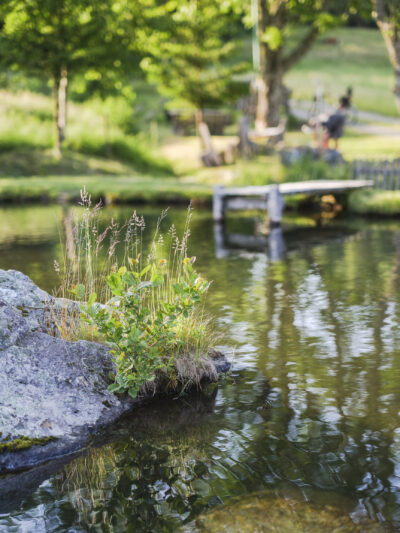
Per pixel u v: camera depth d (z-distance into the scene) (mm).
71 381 4465
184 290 4871
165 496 3320
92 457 3801
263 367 5230
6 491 3451
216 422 4207
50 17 25203
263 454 3725
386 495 3242
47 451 3832
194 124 32562
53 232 13359
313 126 24547
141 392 4695
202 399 4625
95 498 3338
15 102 33031
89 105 31953
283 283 8422
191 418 4301
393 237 12508
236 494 3303
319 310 7000
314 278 8742
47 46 26172
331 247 11453
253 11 25969
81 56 25859
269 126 27609
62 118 27312
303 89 43812
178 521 3090
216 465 3615
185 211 17438
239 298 7578
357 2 25000
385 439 3850
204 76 28969
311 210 17453
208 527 3020
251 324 6457
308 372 5086
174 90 27766
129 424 4258
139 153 28469
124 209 17891
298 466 3561
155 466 3645
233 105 38531
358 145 27922
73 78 28531
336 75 49219
